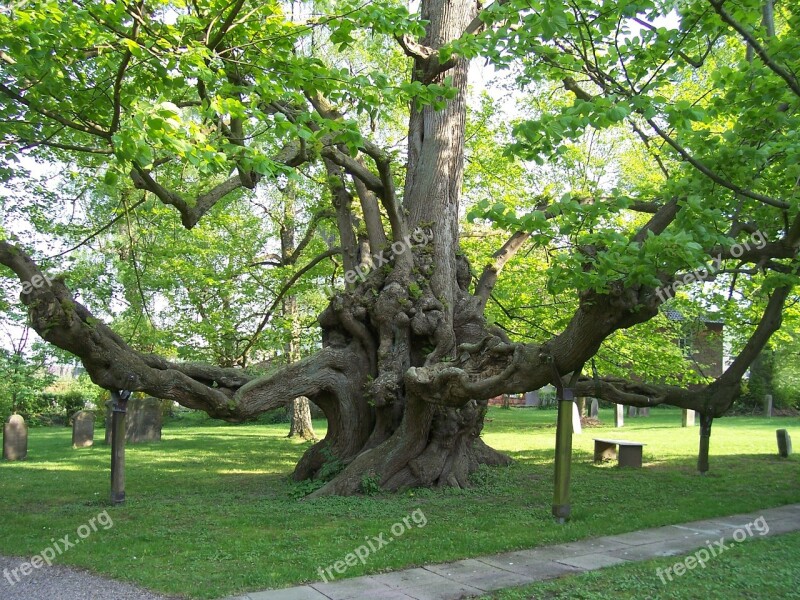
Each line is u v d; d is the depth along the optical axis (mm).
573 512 9594
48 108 8922
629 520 9117
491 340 10258
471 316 12508
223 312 18828
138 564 6938
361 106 8562
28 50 7289
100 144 10844
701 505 10281
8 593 6137
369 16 8312
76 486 12383
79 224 15680
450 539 7969
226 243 19766
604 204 7137
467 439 12516
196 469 14812
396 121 18297
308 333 19656
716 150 7367
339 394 12172
